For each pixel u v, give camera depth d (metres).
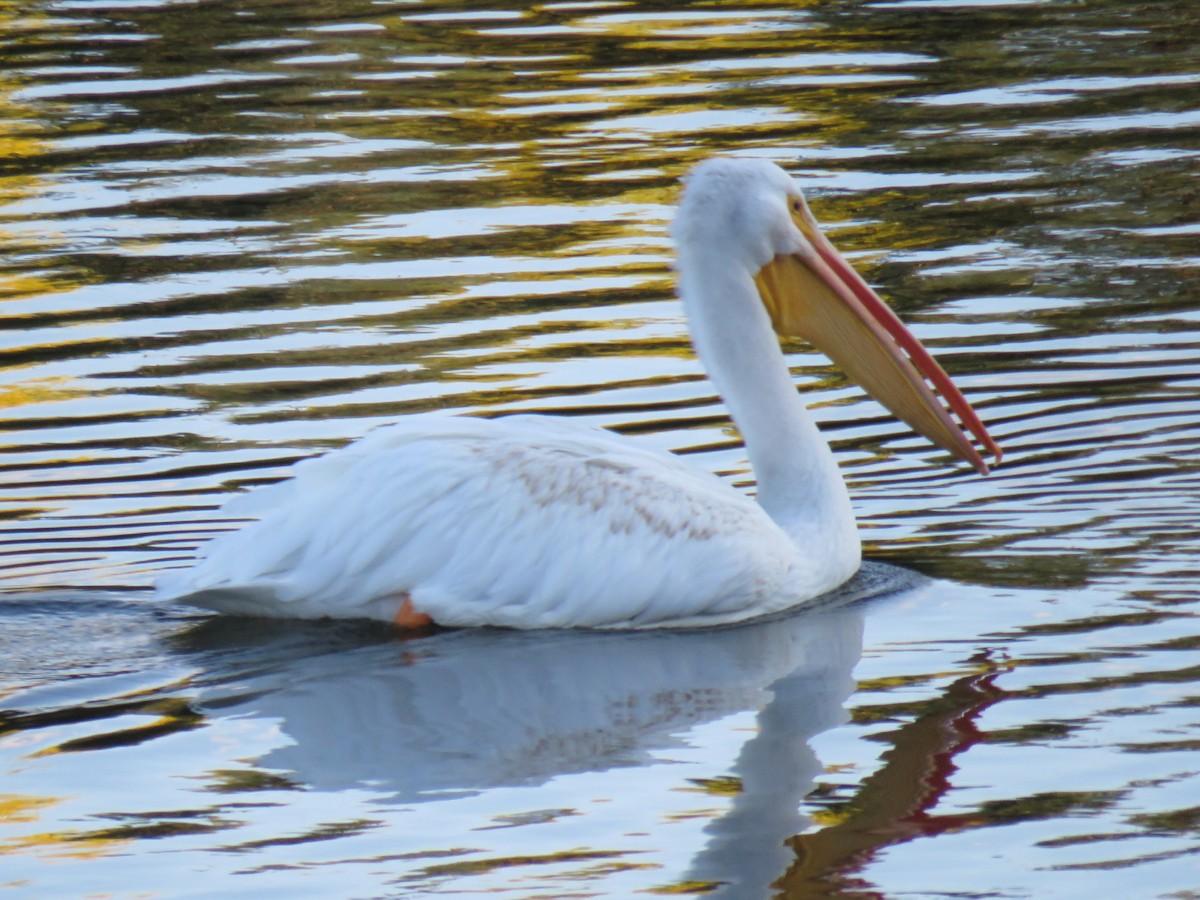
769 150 22.48
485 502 11.37
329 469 11.51
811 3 30.16
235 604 11.35
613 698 10.24
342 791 9.03
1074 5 29.20
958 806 8.71
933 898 7.88
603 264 18.83
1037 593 11.56
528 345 16.72
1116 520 12.73
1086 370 15.78
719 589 11.51
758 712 9.97
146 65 26.95
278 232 20.02
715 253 12.66
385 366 16.23
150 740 9.67
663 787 9.05
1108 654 10.48
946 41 27.39
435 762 9.41
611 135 23.28
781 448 12.45
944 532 12.81
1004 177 21.16
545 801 8.90
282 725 9.88
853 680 10.38
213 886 8.12
